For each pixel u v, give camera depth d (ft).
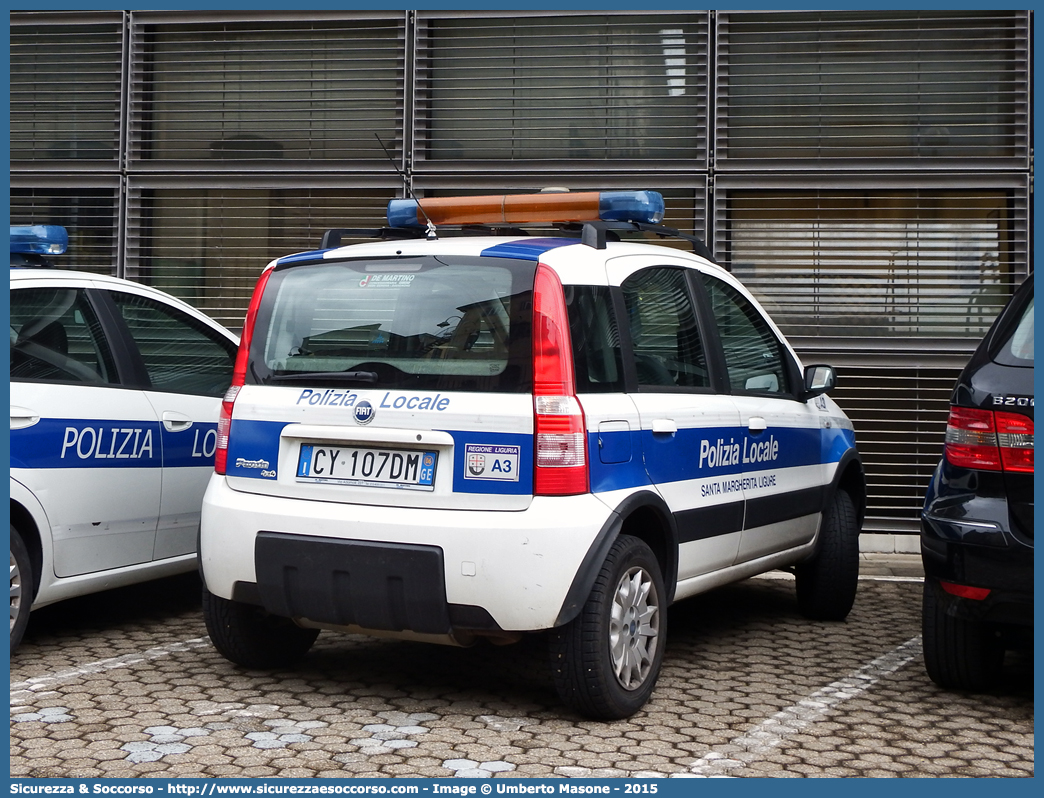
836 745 12.01
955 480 12.91
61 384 15.06
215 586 13.29
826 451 18.56
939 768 11.32
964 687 14.10
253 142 28.35
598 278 13.24
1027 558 12.17
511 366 12.16
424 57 27.50
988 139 26.27
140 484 16.17
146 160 28.25
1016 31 26.08
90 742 11.67
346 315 13.14
